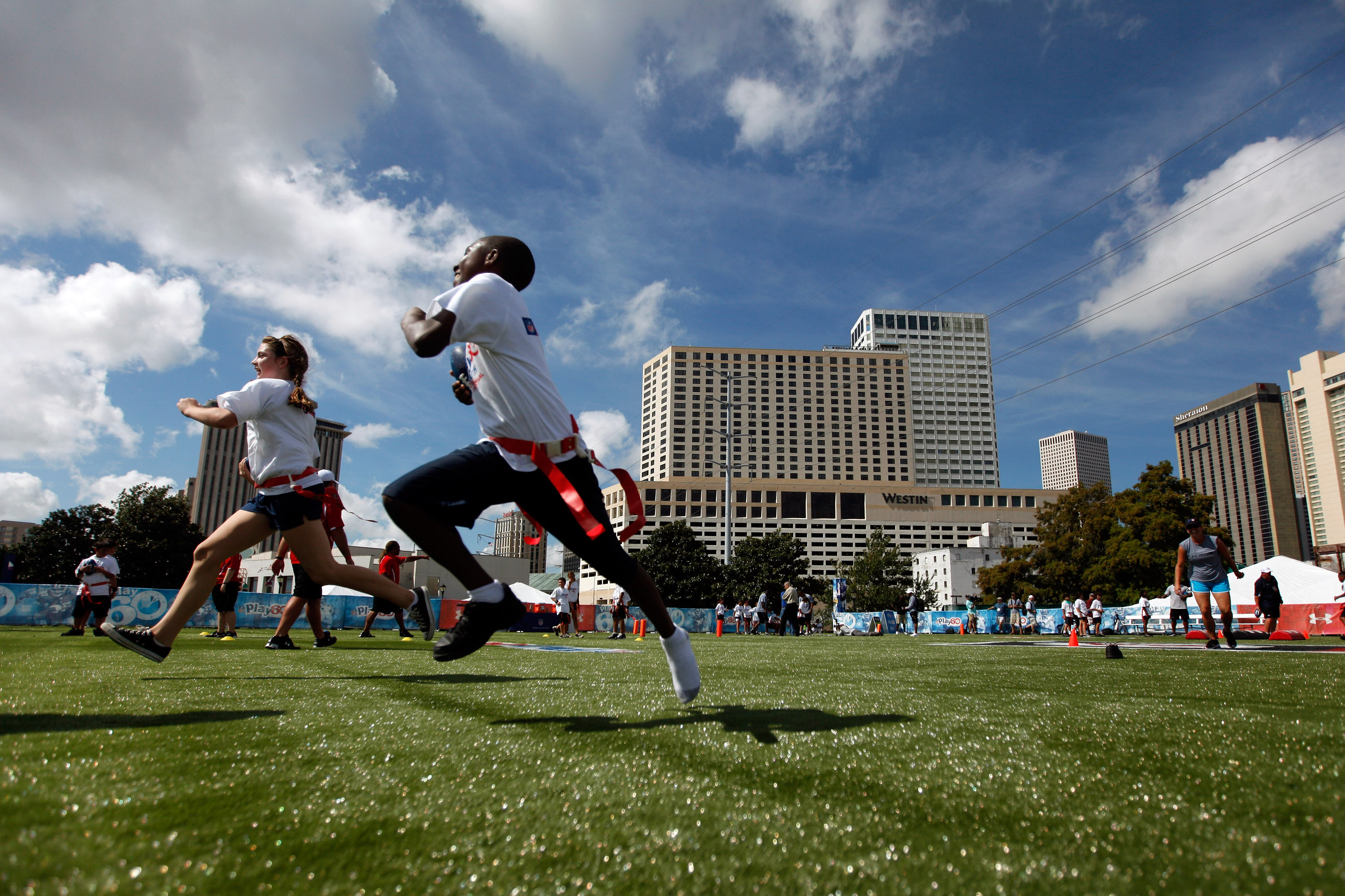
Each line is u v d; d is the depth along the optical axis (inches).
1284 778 59.8
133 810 48.3
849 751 70.6
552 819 48.9
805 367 6471.5
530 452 91.8
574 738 75.7
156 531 1648.6
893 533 4960.6
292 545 153.6
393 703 101.7
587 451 98.1
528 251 107.2
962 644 476.4
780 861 41.9
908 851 43.4
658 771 61.6
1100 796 54.7
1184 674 169.3
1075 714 96.5
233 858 41.3
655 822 48.3
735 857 42.4
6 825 43.7
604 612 1248.2
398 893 37.3
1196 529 342.0
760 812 50.8
